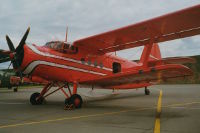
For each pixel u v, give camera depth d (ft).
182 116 19.26
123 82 28.02
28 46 24.43
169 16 21.58
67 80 26.84
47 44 26.94
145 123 16.20
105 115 20.03
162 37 27.07
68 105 24.35
